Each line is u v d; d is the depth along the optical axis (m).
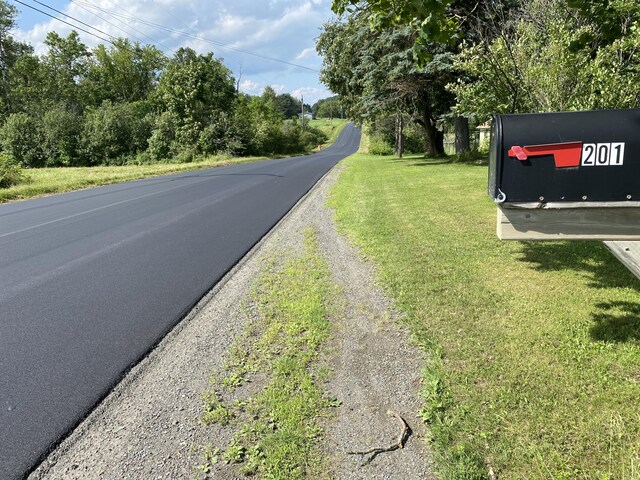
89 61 59.44
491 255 5.36
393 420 2.63
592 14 4.24
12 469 2.37
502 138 2.33
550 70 6.23
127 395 3.01
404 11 3.73
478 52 7.53
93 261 6.11
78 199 13.20
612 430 2.34
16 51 54.66
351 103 27.42
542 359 3.04
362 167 20.95
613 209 2.33
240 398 2.93
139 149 44.22
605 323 3.48
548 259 5.07
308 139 68.19
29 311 4.43
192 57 44.34
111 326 4.04
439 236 6.36
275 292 4.75
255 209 9.83
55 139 41.88
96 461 2.42
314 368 3.23
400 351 3.37
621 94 5.52
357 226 7.48
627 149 2.24
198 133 42.69
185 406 2.87
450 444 2.37
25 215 10.59
